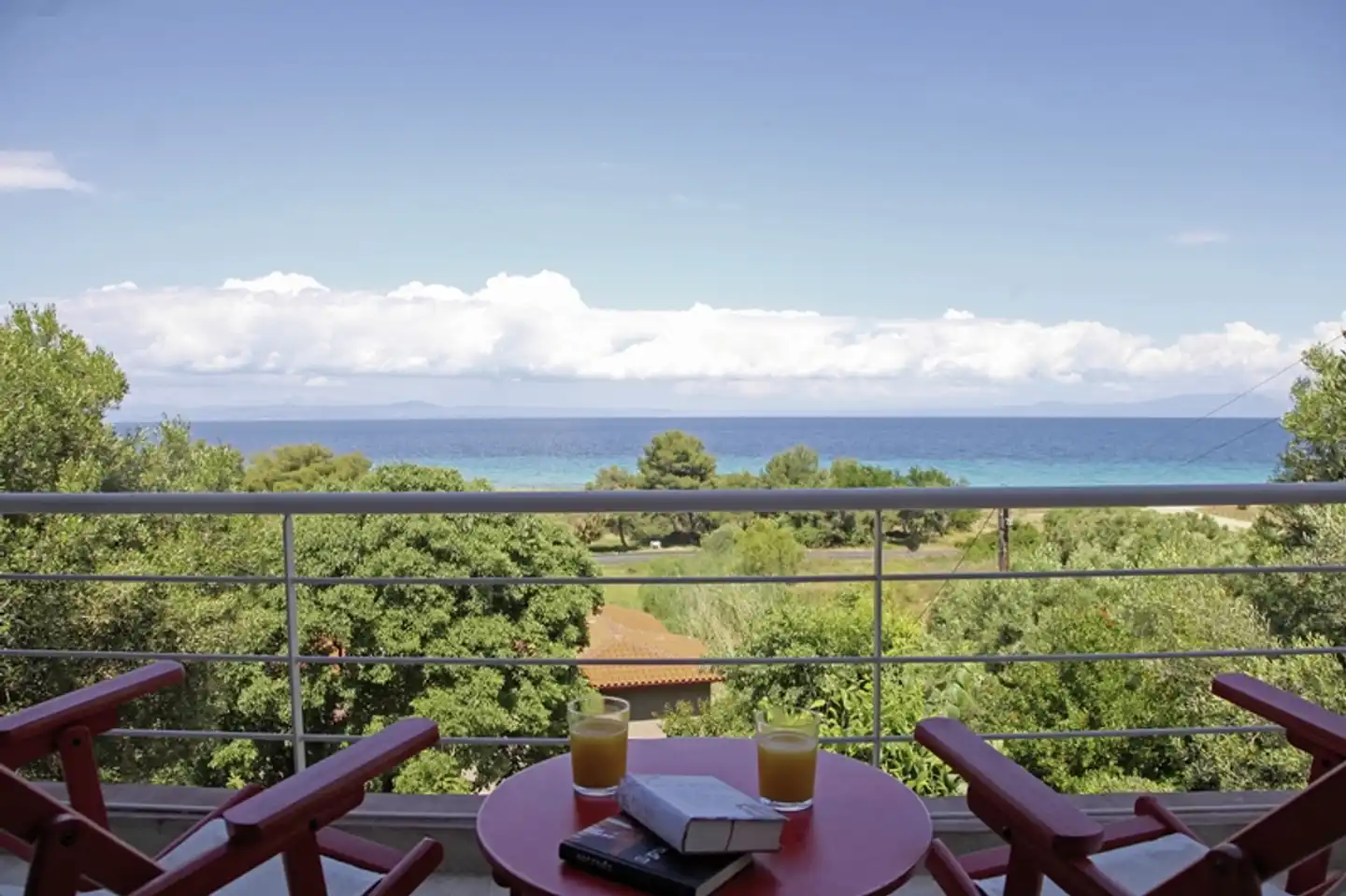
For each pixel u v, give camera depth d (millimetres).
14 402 12367
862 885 1156
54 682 10180
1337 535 9562
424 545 11750
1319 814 993
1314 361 12906
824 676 8664
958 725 1384
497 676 11859
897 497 2133
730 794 1275
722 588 15242
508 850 1249
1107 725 8930
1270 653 2248
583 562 12461
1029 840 1161
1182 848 1589
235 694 11109
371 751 1278
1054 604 10891
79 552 10273
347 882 1514
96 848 1155
